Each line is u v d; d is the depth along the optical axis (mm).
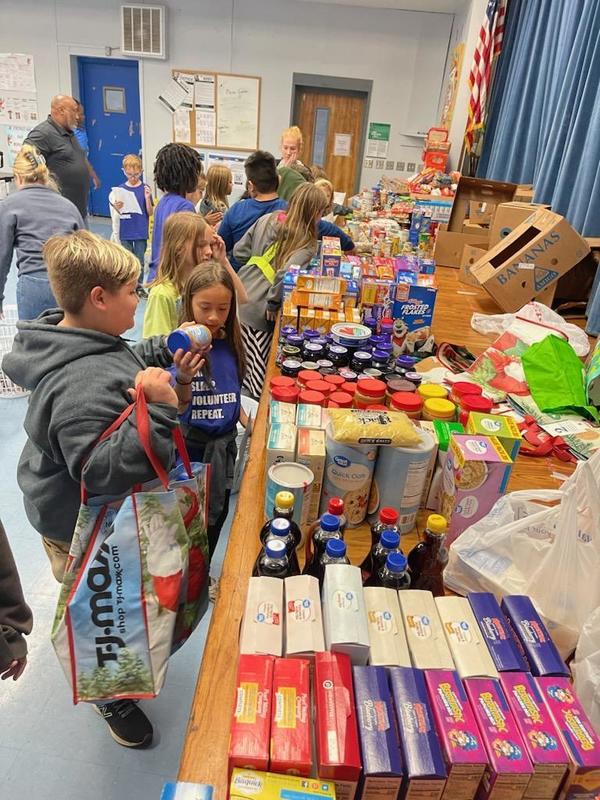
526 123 4340
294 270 2324
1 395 3338
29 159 2844
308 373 1509
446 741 692
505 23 5047
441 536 1007
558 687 769
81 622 1071
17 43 7258
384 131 7363
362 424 1118
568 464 1506
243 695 726
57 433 1091
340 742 678
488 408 1294
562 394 1724
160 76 7246
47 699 1729
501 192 3625
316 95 7312
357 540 1166
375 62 7059
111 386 1113
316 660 764
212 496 1787
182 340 1349
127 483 1078
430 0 6195
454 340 2309
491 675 774
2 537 1096
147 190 5453
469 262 3170
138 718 1605
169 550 1088
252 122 7387
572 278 2834
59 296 1165
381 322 1962
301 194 2561
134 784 1527
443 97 7113
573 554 929
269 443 1155
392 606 851
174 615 1111
